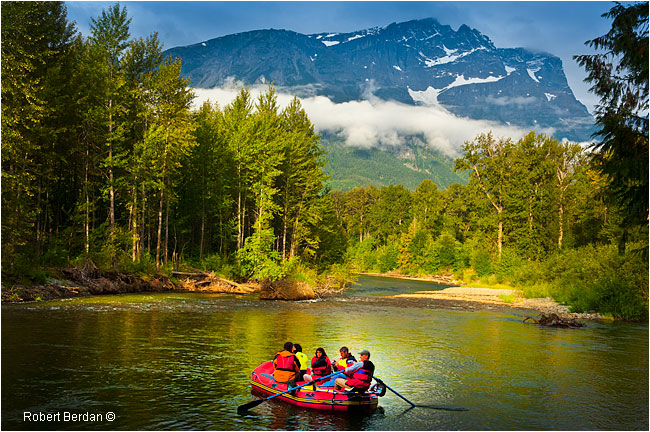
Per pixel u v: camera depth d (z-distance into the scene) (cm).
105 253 3862
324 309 3375
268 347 1881
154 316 2602
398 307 3728
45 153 3512
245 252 4797
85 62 4109
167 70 4341
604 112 1399
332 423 1075
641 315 3362
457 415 1170
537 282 5191
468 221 11912
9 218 2969
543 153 7406
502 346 2142
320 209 5650
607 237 5172
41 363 1492
